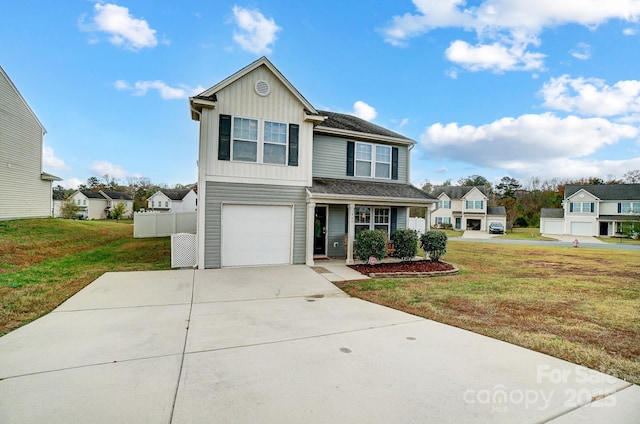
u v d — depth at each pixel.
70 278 7.82
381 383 3.04
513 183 54.97
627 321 5.15
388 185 12.50
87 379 3.03
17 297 6.01
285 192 10.17
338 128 11.55
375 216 12.66
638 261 13.16
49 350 3.72
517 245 21.11
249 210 9.82
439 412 2.58
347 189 10.84
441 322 5.05
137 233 19.09
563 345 4.11
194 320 4.98
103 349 3.78
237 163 9.59
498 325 4.91
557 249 18.45
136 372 3.19
